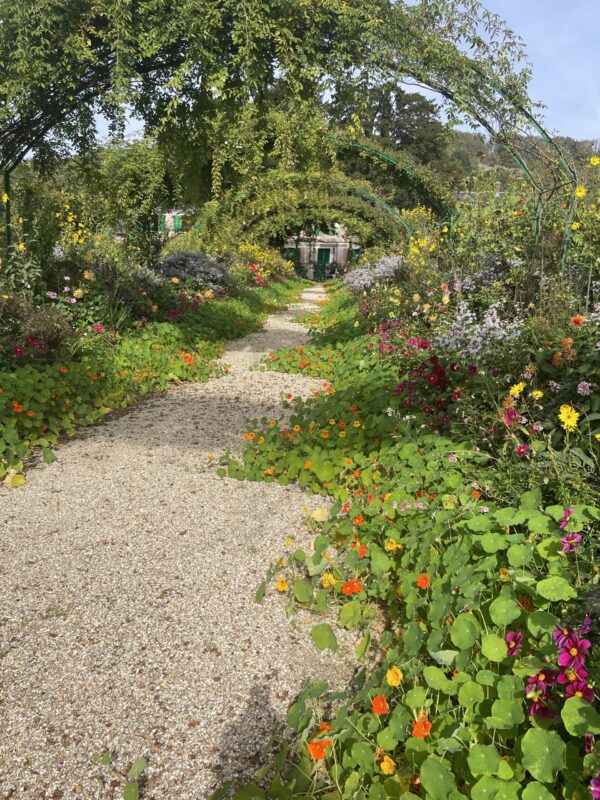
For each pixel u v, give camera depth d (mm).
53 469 3965
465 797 1418
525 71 5570
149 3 5434
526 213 6465
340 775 1681
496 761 1467
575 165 5727
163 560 2863
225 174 11773
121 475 3881
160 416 5258
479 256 6949
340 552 2857
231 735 1898
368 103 6090
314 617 2477
